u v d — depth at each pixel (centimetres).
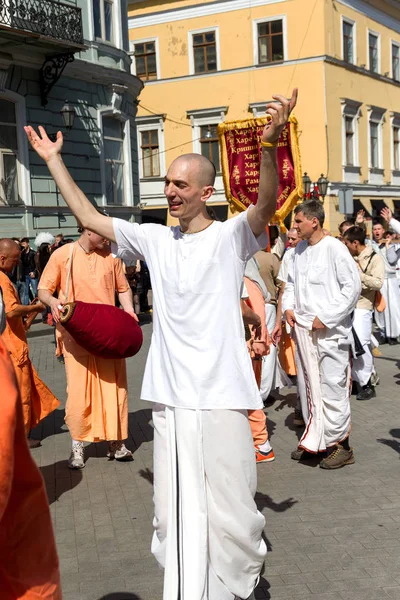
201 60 3278
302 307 572
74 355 586
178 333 320
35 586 188
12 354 604
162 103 3372
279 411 788
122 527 479
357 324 802
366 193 3456
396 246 1216
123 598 382
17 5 1705
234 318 320
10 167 1797
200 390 313
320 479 558
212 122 3288
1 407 166
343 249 557
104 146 2114
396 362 1064
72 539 461
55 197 1911
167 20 3309
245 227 314
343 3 3203
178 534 319
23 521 187
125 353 533
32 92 1833
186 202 319
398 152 3800
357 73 3344
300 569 410
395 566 411
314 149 3111
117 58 2127
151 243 337
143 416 784
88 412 593
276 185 303
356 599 374
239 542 318
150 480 571
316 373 573
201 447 315
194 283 317
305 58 3075
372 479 555
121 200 2203
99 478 579
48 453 654
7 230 1770
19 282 1742
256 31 3148
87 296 597
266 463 602
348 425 579
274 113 290
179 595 312
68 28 1809
